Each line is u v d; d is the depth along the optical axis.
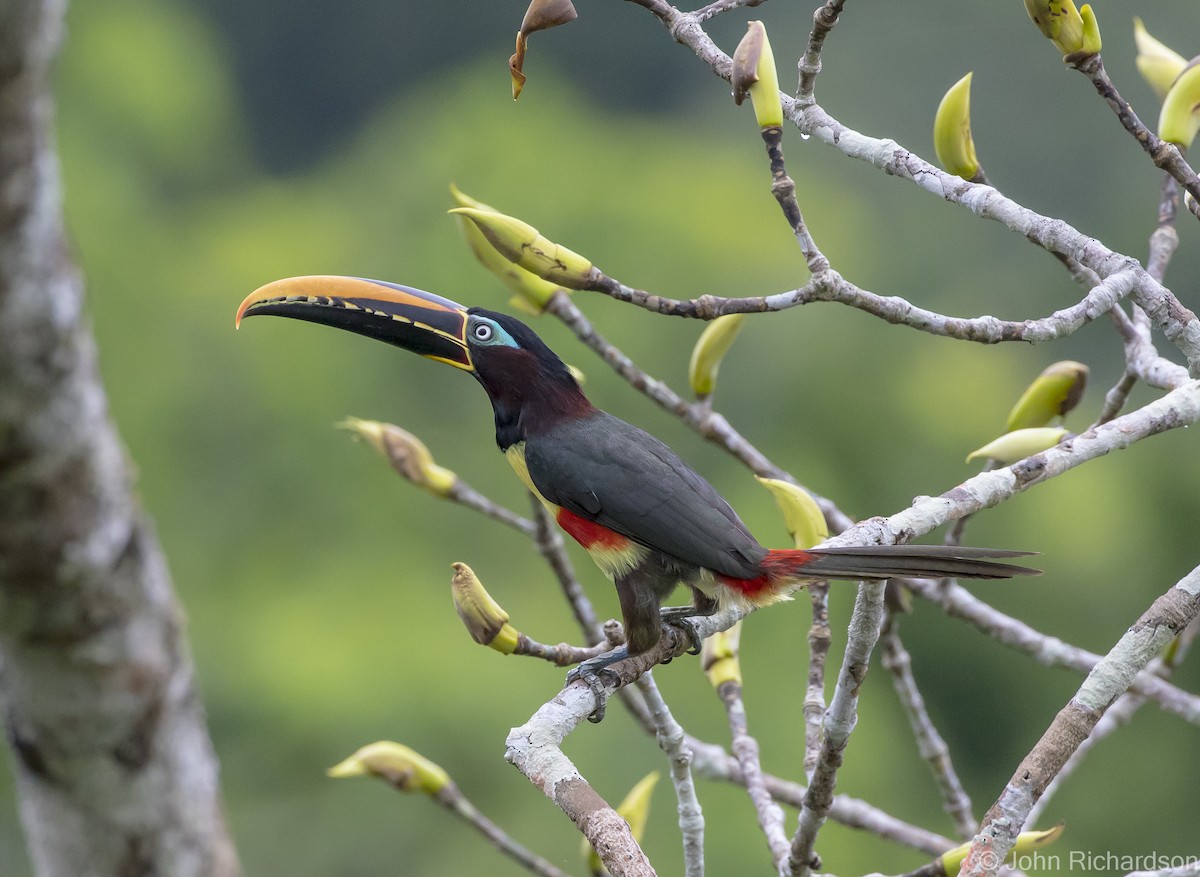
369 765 6.28
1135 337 6.03
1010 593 16.50
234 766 14.89
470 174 19.64
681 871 13.15
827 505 6.86
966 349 18.55
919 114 22.20
